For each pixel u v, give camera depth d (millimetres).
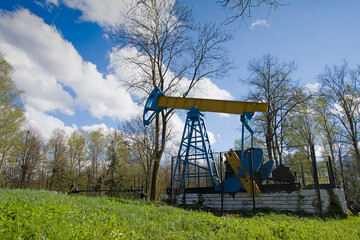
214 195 15109
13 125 32875
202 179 19719
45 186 51844
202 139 17625
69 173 51000
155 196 22391
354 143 29578
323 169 18516
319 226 8633
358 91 29641
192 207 15031
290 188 13766
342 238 7316
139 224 7383
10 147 36281
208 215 9945
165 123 24297
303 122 30844
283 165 14664
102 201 12016
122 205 11430
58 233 4664
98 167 52656
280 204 13531
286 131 29547
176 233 7012
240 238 6805
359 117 29609
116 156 45031
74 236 4770
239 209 14312
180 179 16750
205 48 24781
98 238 4965
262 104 17031
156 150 23781
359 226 9258
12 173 49469
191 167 20594
